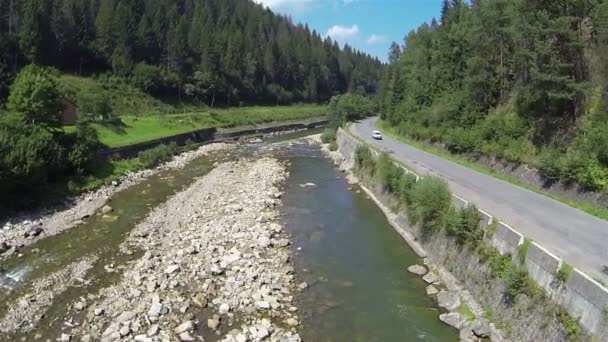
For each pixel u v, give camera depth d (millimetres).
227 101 138125
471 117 51156
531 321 18359
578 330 16344
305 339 20234
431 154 53219
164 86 119000
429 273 26641
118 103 101062
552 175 33000
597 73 35094
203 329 20516
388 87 99938
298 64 180250
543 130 38062
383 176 41688
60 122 49406
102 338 19672
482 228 24578
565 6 37188
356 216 38156
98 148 53438
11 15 102875
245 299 23047
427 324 21703
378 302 23734
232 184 48219
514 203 30203
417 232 31656
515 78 48375
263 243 30500
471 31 54312
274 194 43969
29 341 19625
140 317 21266
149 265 26672
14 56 92062
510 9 47844
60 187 41500
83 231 33344
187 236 31844
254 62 154375
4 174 34562
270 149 77875
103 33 114500
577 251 21469
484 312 21125
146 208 39438
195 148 75938
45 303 22766
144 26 123875
